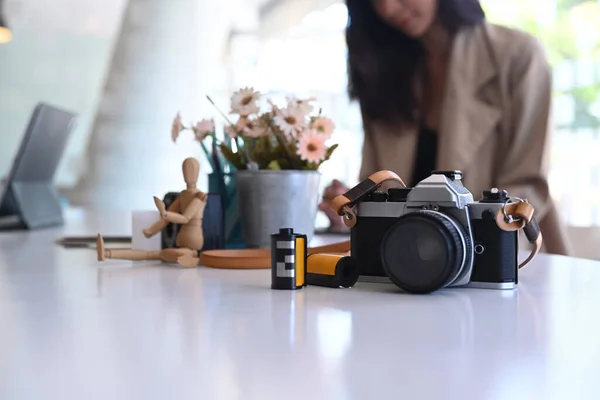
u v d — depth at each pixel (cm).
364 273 78
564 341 48
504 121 194
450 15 200
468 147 195
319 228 166
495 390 36
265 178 106
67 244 134
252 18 397
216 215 104
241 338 49
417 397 35
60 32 400
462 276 71
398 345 46
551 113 191
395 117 212
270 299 67
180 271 90
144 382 37
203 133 115
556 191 307
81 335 49
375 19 210
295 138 108
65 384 37
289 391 36
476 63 198
